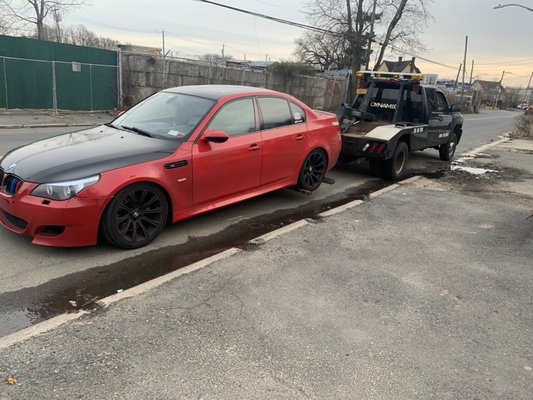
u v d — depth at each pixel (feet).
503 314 11.87
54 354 9.01
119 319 10.44
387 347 10.02
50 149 14.43
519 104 363.97
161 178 14.25
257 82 78.43
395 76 29.63
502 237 18.01
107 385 8.23
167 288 12.07
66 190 12.51
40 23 94.63
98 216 13.07
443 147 36.47
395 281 13.38
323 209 20.65
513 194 26.00
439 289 13.07
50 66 53.26
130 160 13.75
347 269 14.02
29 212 12.60
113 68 59.57
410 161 36.40
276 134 18.72
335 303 11.84
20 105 52.54
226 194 17.02
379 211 20.67
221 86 19.30
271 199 21.72
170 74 63.57
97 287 11.99
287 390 8.41
